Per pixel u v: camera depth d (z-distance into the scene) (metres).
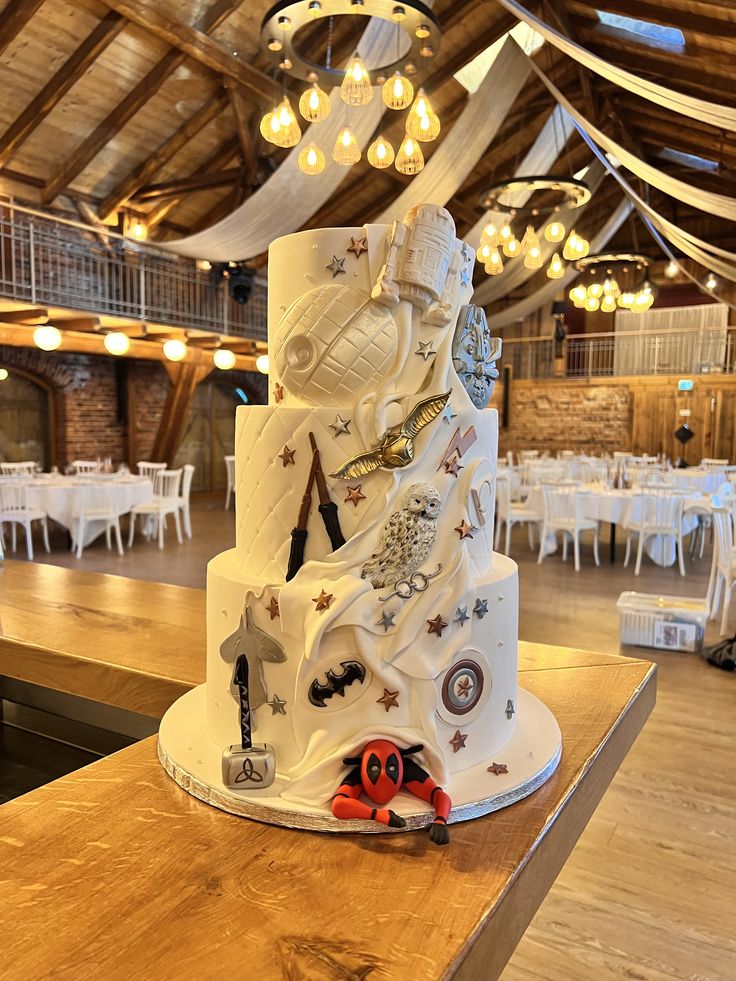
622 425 12.80
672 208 12.74
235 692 1.15
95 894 0.91
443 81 7.88
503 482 7.07
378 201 10.62
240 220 7.06
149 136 8.36
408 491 1.10
